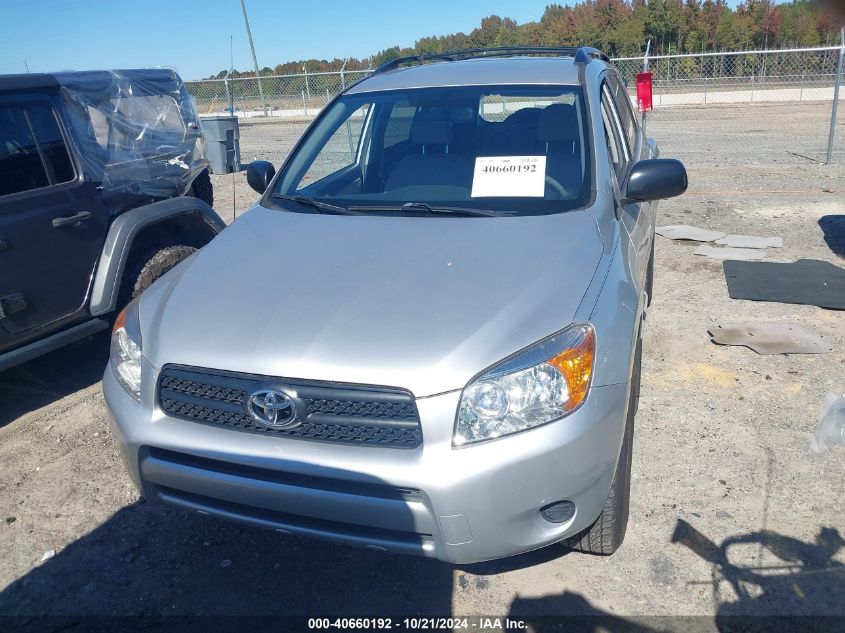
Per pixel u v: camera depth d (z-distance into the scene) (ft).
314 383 7.63
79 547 10.20
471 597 8.96
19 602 9.19
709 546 9.54
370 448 7.51
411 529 7.51
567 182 10.88
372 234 10.11
